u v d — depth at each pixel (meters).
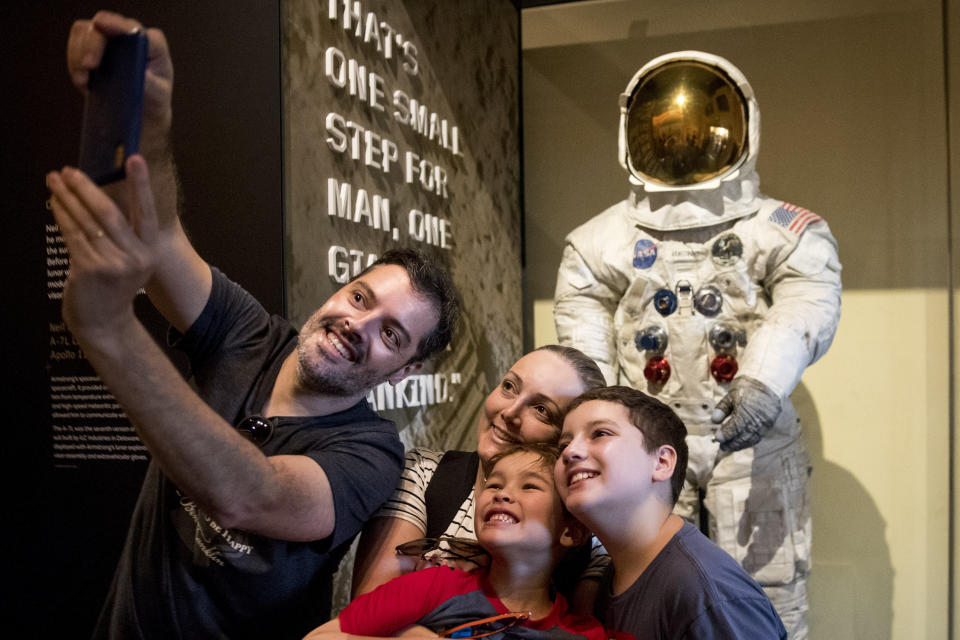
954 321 2.79
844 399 2.92
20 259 1.94
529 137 3.27
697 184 2.51
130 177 0.79
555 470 1.29
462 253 2.74
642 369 2.61
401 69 2.37
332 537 1.29
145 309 1.83
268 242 1.79
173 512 1.36
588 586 1.44
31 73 1.95
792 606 2.50
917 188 2.82
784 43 2.94
